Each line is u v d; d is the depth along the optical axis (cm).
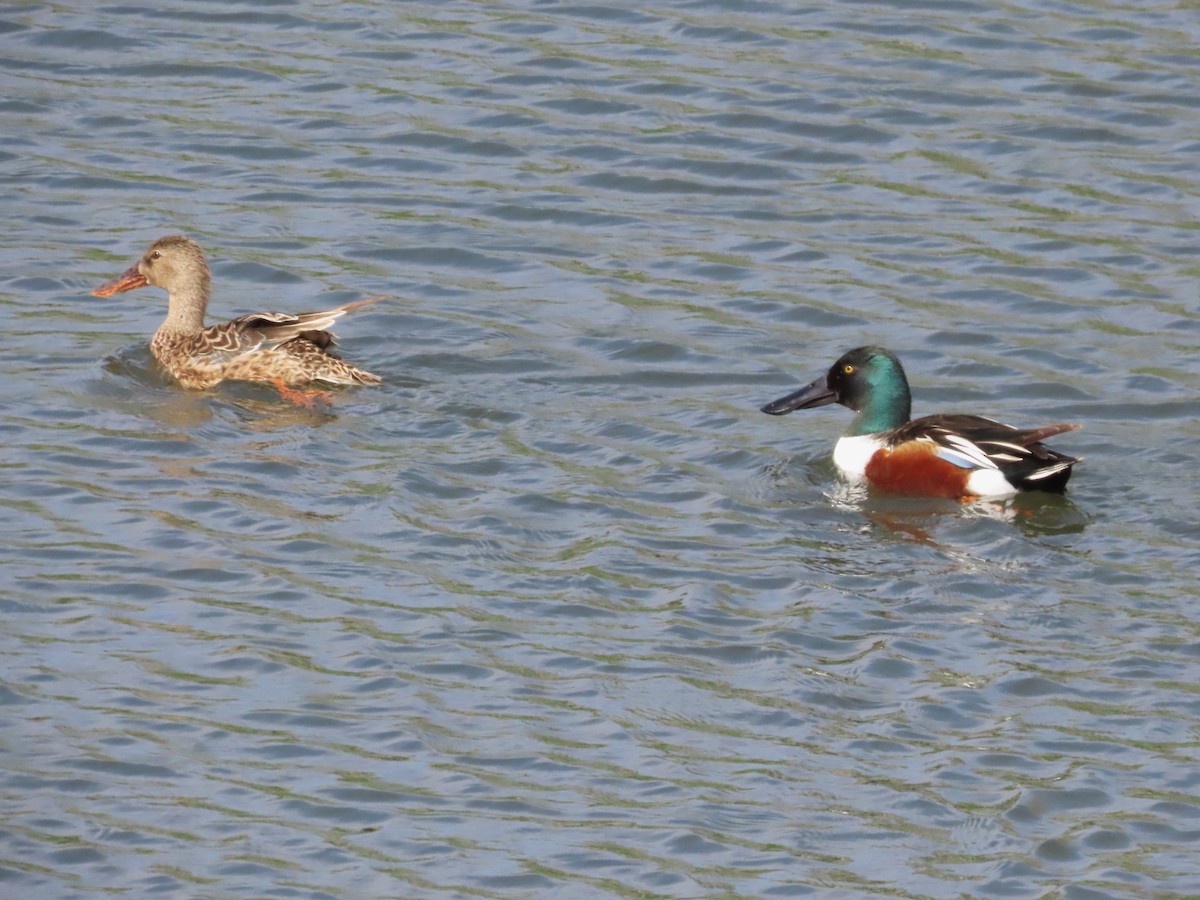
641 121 2511
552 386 1878
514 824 1197
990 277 2139
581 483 1664
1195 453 1752
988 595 1476
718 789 1234
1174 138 2452
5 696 1318
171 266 1922
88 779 1233
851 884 1144
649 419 1811
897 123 2500
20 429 1739
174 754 1261
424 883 1143
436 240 2222
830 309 2067
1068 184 2350
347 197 2323
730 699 1334
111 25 2775
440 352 1945
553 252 2202
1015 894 1133
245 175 2372
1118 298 2088
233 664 1365
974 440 1672
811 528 1600
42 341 1955
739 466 1725
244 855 1165
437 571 1498
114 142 2444
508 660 1377
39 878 1139
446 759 1262
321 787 1232
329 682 1345
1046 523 1611
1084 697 1336
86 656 1371
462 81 2617
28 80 2600
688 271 2161
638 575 1500
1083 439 1786
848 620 1437
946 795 1229
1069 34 2727
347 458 1694
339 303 2067
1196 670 1368
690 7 2841
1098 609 1455
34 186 2320
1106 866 1161
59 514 1573
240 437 1733
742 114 2522
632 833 1190
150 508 1586
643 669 1366
